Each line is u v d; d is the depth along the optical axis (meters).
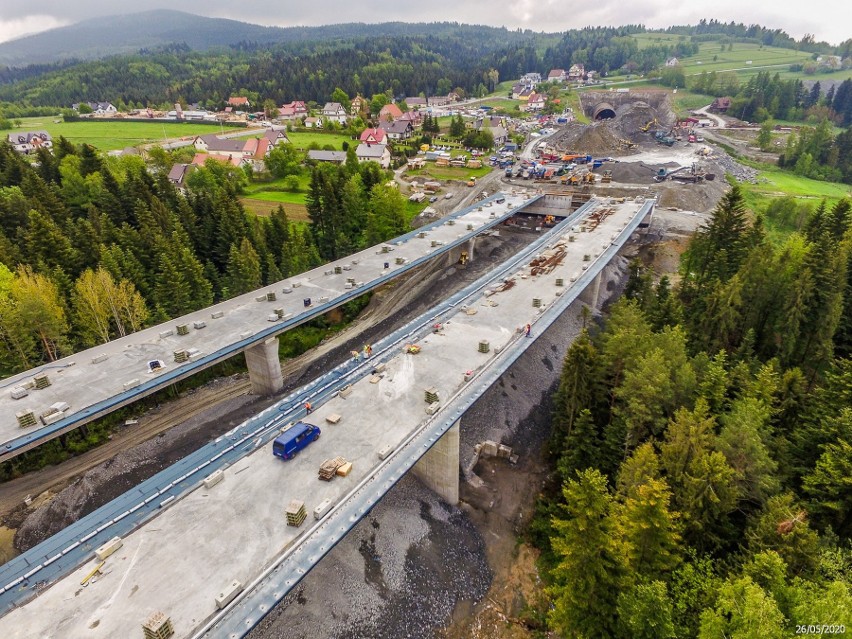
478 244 123.25
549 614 39.38
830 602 26.23
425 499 52.88
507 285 74.94
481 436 62.78
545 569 48.41
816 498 40.28
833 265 63.25
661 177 154.62
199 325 64.81
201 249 92.19
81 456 58.53
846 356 65.62
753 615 26.30
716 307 67.94
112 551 32.59
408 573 45.56
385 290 99.31
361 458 40.72
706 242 88.25
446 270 108.88
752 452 41.09
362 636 40.59
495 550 50.47
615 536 34.69
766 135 195.62
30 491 54.12
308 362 77.19
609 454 50.41
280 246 97.75
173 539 33.59
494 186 153.38
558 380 75.06
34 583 30.67
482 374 52.66
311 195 106.12
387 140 194.00
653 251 118.69
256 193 139.12
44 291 64.25
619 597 32.94
